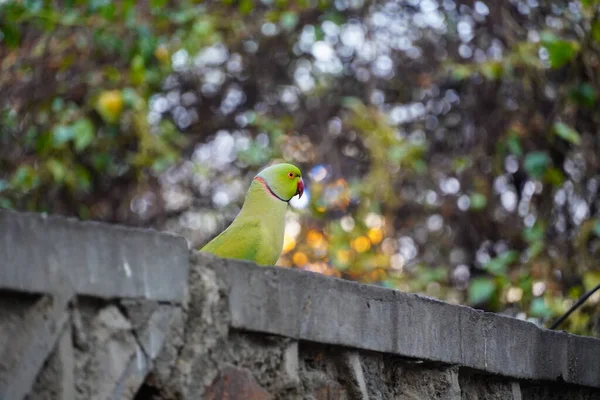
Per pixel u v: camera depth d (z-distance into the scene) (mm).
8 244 3254
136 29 12562
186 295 3971
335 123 15031
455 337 5637
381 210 14320
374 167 13844
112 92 12242
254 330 4246
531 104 13617
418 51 14734
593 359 7141
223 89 15297
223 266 4176
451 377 5586
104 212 14734
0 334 3271
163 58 13250
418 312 5328
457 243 13992
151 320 3785
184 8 13641
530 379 6391
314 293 4598
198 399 3957
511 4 13977
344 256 13742
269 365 4371
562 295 12414
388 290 5113
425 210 14227
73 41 13133
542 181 13102
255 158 13469
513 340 6234
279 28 14703
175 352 3895
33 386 3352
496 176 13797
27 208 13609
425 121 14758
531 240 12141
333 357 4820
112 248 3643
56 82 13430
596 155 13148
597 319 11758
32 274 3328
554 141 13383
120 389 3619
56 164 12719
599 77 12969
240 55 15242
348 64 15078
